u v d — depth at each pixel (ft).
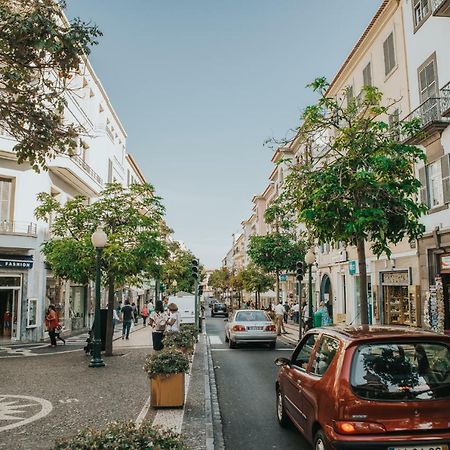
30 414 26.89
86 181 92.17
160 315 52.90
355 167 37.55
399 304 69.97
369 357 16.33
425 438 14.88
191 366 46.75
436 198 58.44
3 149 72.38
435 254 59.36
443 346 16.80
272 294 148.66
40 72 23.44
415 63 64.13
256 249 101.35
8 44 21.20
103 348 57.62
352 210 35.53
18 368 45.21
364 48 80.79
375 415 15.14
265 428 25.34
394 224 36.86
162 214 57.16
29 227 75.82
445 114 52.60
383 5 70.95
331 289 100.94
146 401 30.32
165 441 11.65
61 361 50.49
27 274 75.87
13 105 23.41
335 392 15.80
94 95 110.52
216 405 30.63
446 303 57.26
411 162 38.75
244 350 63.77
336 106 41.86
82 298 103.76
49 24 20.16
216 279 316.40
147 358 29.27
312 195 36.50
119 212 54.13
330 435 15.43
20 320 75.05
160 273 57.57
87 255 50.98
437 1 58.65
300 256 98.94
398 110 68.74
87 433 11.67
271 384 38.55
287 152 146.10
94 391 33.65
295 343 71.36
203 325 116.37
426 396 15.48
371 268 77.97
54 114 24.29
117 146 140.36
